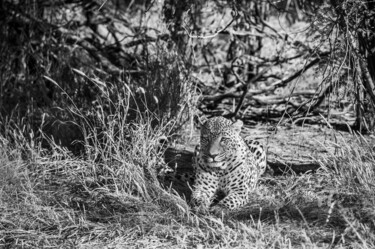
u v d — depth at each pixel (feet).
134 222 34.19
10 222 35.58
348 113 55.11
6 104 52.06
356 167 36.88
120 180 38.45
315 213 33.73
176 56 50.80
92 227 34.63
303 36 63.93
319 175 38.52
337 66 43.98
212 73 59.77
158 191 36.81
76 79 55.11
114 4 68.33
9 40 58.29
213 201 38.88
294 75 57.62
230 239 31.63
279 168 41.01
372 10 42.86
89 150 41.88
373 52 45.03
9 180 39.45
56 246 33.24
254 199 37.45
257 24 62.18
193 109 49.85
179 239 32.22
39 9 59.88
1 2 58.65
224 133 37.04
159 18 56.80
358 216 32.76
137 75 56.03
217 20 64.85
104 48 61.46
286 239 30.96
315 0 46.91
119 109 44.50
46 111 49.52
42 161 42.83
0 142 43.80
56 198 38.34
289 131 51.24
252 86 62.28
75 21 62.69
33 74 57.31
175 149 46.55
